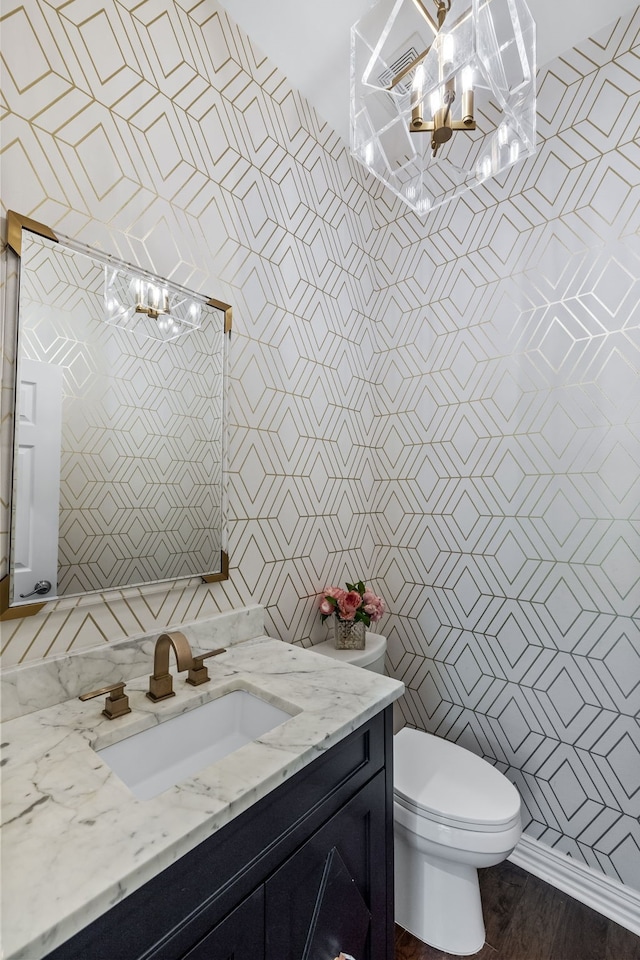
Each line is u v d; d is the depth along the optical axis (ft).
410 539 6.50
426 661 6.24
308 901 2.69
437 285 6.33
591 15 4.84
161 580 3.93
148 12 4.01
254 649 4.32
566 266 5.16
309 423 5.68
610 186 4.88
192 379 4.28
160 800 2.18
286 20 4.80
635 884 4.51
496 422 5.66
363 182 6.85
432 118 3.06
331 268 6.14
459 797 4.12
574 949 4.18
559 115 5.25
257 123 5.08
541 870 5.04
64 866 1.77
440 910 4.22
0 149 3.07
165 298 4.08
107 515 3.59
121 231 3.76
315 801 2.77
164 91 4.11
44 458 3.23
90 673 3.32
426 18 2.97
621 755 4.66
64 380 3.36
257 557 4.89
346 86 5.63
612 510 4.79
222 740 3.42
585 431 4.99
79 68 3.51
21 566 3.08
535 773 5.22
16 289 3.12
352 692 3.38
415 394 6.53
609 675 4.75
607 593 4.80
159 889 1.91
